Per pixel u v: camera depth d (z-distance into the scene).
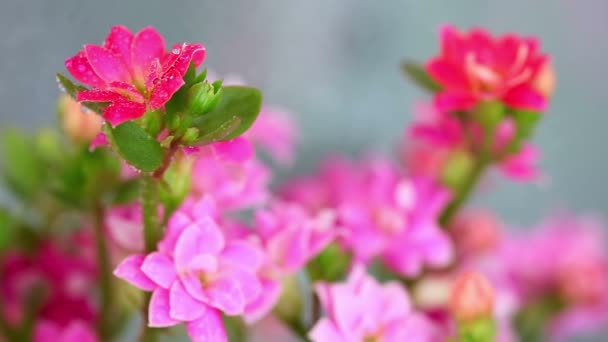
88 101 0.15
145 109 0.15
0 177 0.20
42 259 0.19
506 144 0.18
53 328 0.18
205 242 0.16
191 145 0.15
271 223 0.17
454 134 0.19
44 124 0.22
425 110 0.20
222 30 0.25
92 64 0.15
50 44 0.21
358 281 0.17
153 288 0.15
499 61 0.17
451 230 0.21
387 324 0.17
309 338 0.17
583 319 0.23
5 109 0.22
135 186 0.17
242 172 0.17
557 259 0.23
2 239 0.18
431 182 0.19
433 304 0.19
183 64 0.15
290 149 0.21
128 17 0.22
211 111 0.15
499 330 0.20
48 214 0.19
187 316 0.15
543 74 0.18
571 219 0.25
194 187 0.17
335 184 0.22
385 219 0.19
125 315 0.18
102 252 0.18
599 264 0.24
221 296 0.15
